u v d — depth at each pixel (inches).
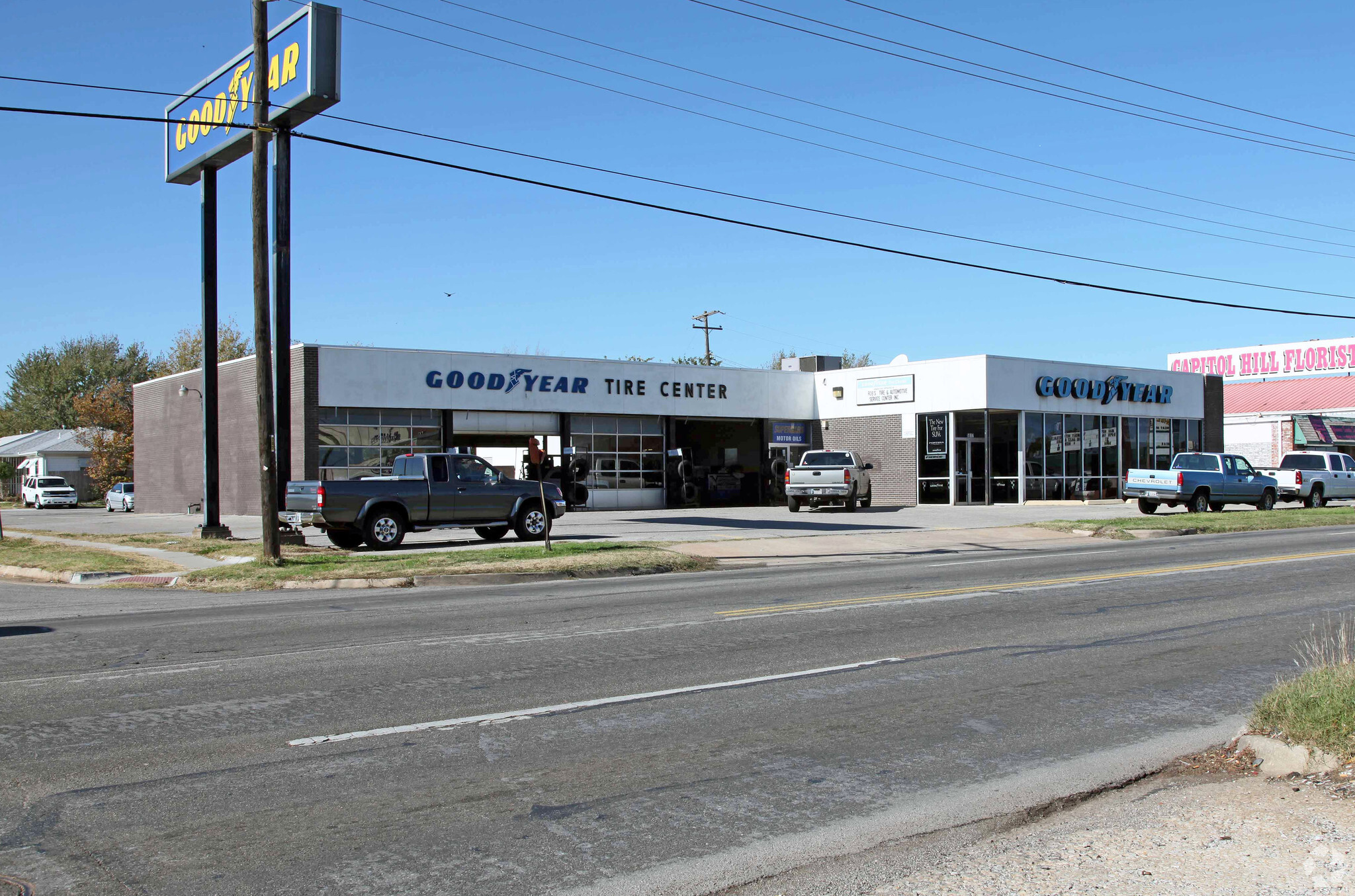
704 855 194.4
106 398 2650.1
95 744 266.7
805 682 333.4
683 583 634.8
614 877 184.4
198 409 1577.3
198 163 979.3
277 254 890.1
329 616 494.6
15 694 324.5
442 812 216.1
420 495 856.3
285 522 872.9
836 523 1129.4
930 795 227.1
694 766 246.7
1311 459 1433.3
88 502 2632.9
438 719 289.3
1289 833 198.5
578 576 692.1
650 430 1558.8
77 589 665.6
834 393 1673.2
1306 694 251.1
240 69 920.3
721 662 366.3
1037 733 274.8
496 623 460.8
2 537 1035.9
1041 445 1551.4
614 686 329.4
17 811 217.5
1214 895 173.3
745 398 1633.9
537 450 776.9
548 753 256.8
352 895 176.7
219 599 593.9
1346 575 613.3
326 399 1280.8
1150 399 1681.8
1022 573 649.0
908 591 560.1
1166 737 269.9
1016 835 204.2
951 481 1509.6
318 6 835.4
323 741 267.6
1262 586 564.1
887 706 303.6
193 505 1573.6
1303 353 2432.3
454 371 1371.8
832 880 183.6
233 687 331.3
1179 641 402.9
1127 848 195.6
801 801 223.3
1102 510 1369.3
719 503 1628.9
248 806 219.6
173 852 195.2
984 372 1478.8
